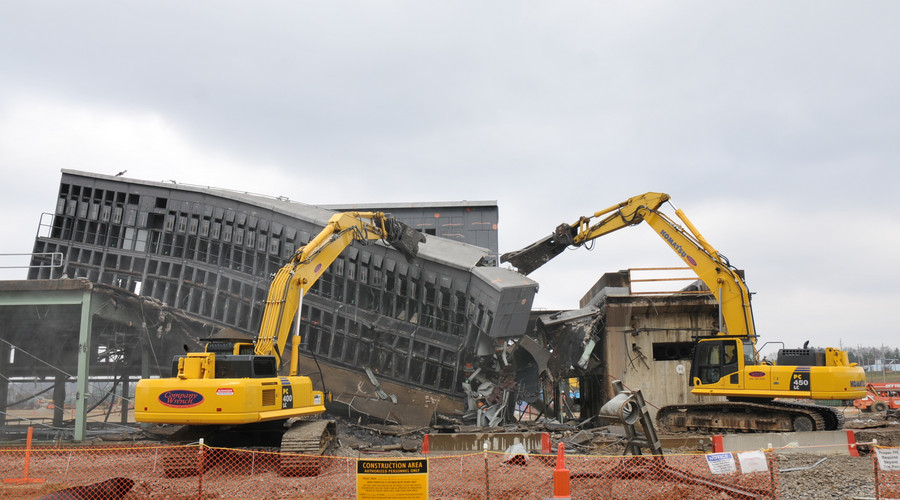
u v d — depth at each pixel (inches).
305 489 583.2
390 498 374.3
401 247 1201.4
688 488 526.0
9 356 1385.3
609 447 904.3
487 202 1664.6
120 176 1386.6
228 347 788.0
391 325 1289.4
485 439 836.0
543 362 1253.7
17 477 673.6
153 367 1486.2
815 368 871.1
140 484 586.9
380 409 1268.5
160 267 1353.3
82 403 1118.4
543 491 531.8
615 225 1175.0
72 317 1306.6
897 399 1886.1
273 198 1418.6
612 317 1302.9
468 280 1242.0
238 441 793.6
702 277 1064.8
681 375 1283.2
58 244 1396.4
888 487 531.2
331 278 1332.4
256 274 1312.7
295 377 808.3
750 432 920.3
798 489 527.8
